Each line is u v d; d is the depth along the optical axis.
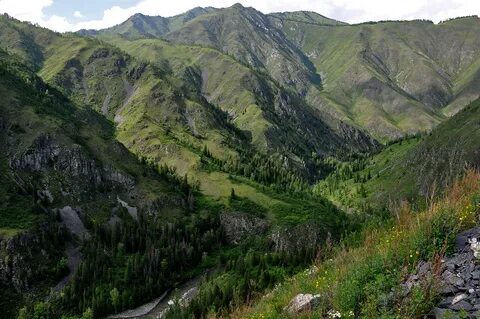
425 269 19.61
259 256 148.88
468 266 18.48
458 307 16.62
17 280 156.88
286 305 26.73
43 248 172.25
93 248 179.00
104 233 193.88
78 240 188.75
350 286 21.11
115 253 182.88
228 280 132.12
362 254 28.00
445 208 23.19
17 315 148.88
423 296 17.47
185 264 185.25
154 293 164.50
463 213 22.05
